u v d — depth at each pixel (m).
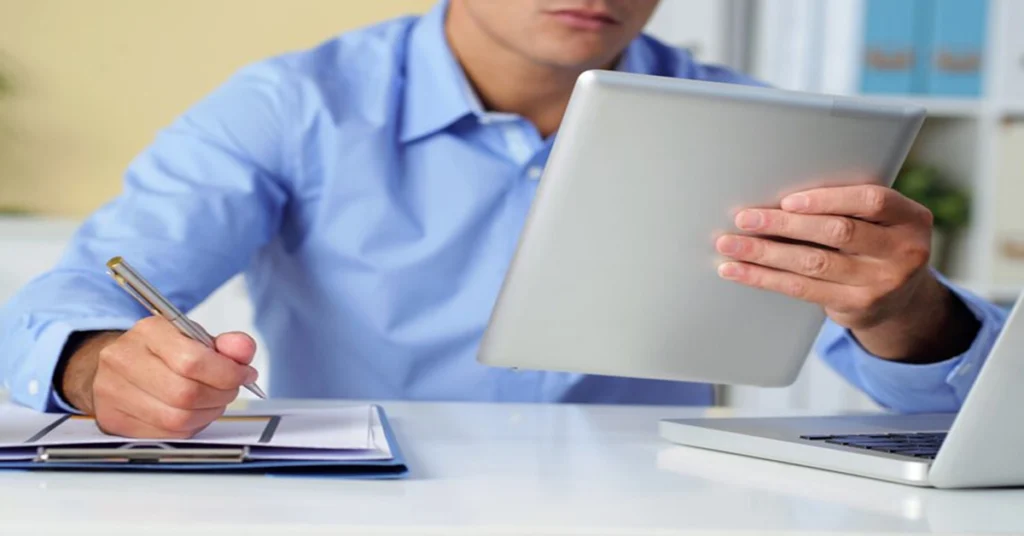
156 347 0.89
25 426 0.98
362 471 0.84
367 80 1.65
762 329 1.02
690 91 0.87
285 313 1.65
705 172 0.91
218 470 0.83
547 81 1.56
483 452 0.97
